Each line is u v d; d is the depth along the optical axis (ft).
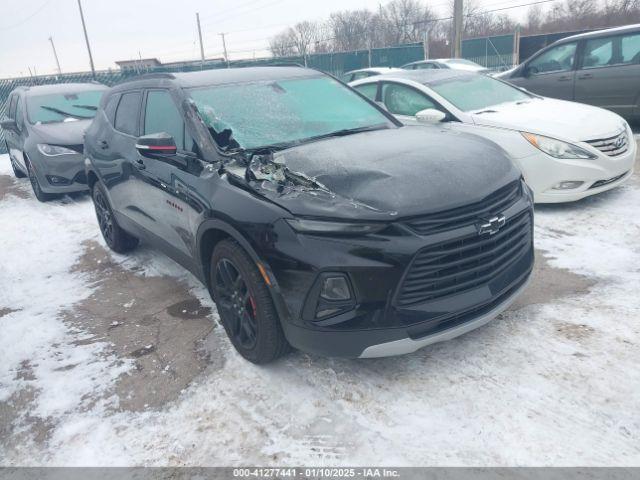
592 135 16.76
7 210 26.58
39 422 9.43
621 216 16.29
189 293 14.25
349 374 9.80
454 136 11.43
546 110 18.78
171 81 13.20
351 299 8.28
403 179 8.84
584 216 16.67
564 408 8.38
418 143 10.66
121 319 13.12
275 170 9.62
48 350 11.89
